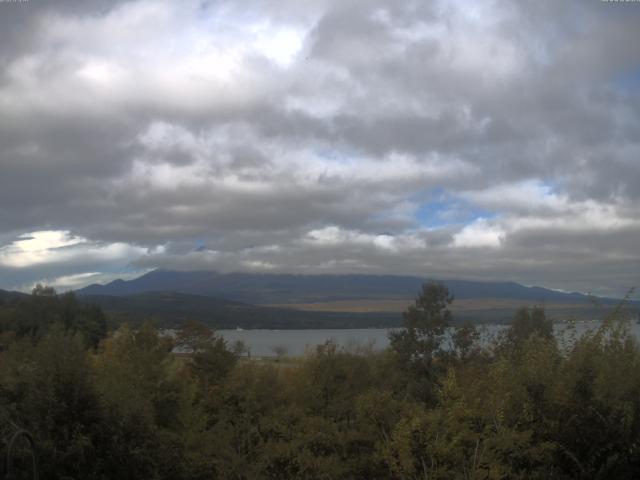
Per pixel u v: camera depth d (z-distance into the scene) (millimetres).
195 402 15359
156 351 14094
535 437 7984
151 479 7754
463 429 8125
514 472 7797
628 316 9062
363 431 10180
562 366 8391
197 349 17406
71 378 7672
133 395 8922
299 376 17375
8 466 5945
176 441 9328
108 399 8133
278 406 15430
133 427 8000
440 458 7980
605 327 8984
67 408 7430
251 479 10578
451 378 8891
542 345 9125
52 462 6789
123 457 7504
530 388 8195
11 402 7438
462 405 8328
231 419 14203
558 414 7930
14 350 10109
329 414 15086
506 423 8141
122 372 11875
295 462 10438
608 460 7344
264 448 11180
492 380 8938
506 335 17000
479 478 7566
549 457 7668
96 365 11547
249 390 15547
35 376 7660
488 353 18562
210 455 11023
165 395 12312
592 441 7609
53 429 7223
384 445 8984
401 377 22125
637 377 8133
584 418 7684
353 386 18109
